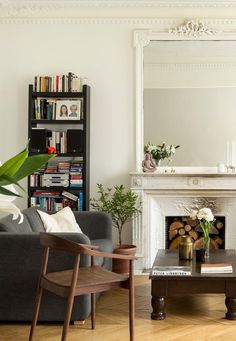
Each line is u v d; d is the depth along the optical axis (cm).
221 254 452
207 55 579
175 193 561
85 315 348
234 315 368
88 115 569
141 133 580
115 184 583
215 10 577
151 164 566
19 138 587
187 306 408
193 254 455
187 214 566
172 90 580
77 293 283
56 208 558
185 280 367
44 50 588
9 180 135
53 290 294
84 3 571
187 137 579
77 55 586
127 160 583
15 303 348
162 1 563
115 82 583
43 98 565
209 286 367
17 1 564
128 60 583
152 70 582
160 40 581
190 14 579
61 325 353
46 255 313
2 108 588
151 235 564
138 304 416
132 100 582
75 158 584
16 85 588
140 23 583
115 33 584
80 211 515
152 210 565
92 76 584
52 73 587
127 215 539
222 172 561
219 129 577
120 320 368
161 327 350
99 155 584
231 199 561
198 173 553
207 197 562
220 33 575
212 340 321
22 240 347
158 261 419
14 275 348
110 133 583
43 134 558
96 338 325
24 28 588
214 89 579
